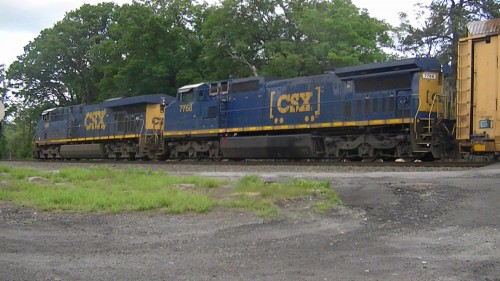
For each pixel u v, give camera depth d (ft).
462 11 110.42
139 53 153.07
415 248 23.29
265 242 26.08
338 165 63.93
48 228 31.50
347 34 114.32
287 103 79.46
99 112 122.72
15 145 262.47
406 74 65.51
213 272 20.62
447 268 19.90
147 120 108.27
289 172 57.98
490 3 109.40
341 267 20.75
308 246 24.79
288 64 115.65
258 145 81.61
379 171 53.88
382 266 20.61
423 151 63.98
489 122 52.39
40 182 56.08
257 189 41.39
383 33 125.08
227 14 131.64
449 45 112.06
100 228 31.24
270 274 20.10
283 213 33.60
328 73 75.05
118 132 115.34
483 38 53.11
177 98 98.53
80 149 125.70
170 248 25.46
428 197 34.88
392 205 33.88
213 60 137.49
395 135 67.36
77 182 54.54
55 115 141.28
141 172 61.21
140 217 34.53
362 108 69.92
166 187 46.62
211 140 93.04
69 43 204.23
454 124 65.46
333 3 119.03
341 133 74.38
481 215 29.19
